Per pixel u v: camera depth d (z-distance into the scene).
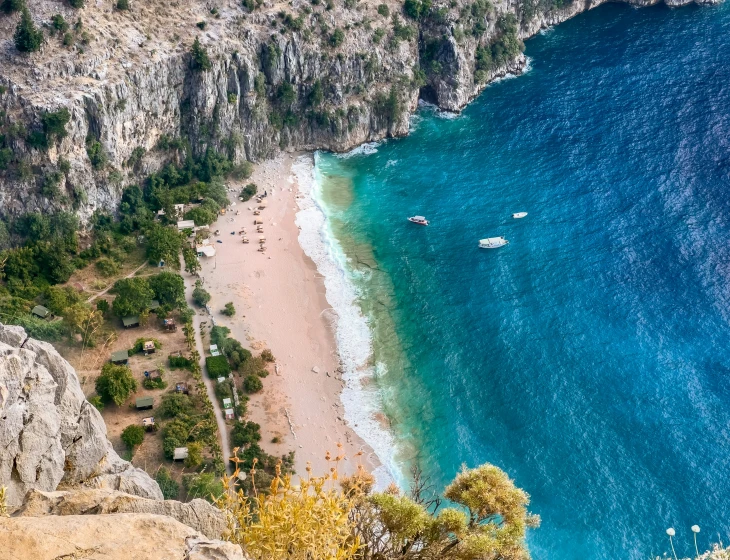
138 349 173.00
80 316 170.62
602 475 155.88
